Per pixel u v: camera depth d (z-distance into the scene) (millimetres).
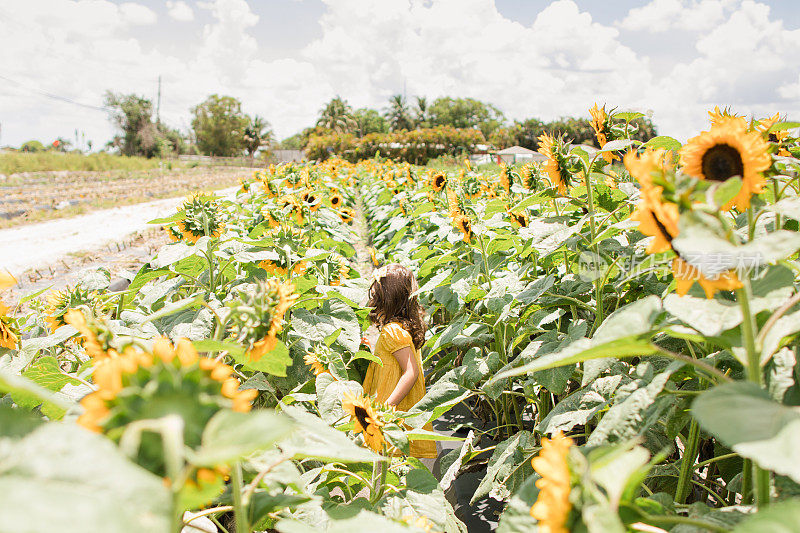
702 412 832
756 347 1035
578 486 869
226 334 2266
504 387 2797
